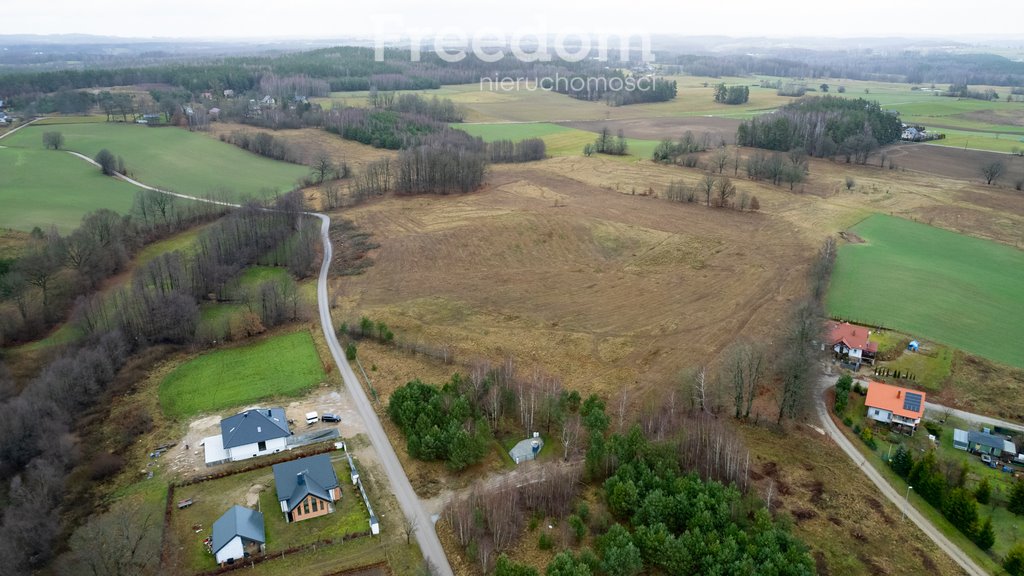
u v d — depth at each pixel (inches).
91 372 3260.3
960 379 3371.1
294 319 4092.0
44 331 3863.2
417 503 2496.3
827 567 2183.8
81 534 2225.6
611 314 4141.2
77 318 3754.9
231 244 4926.2
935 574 2181.3
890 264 4926.2
